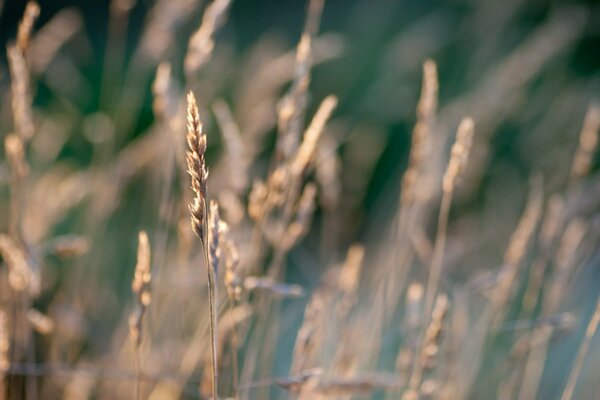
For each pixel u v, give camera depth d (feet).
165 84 5.92
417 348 5.65
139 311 3.94
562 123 11.49
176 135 5.83
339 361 5.60
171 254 7.66
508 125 12.46
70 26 8.27
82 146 10.64
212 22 5.73
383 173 14.26
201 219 3.10
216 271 3.45
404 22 16.31
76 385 6.53
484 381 7.33
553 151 11.30
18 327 5.75
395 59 13.05
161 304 7.00
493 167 12.28
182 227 5.94
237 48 16.39
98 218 7.73
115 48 14.87
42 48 8.15
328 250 8.47
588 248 6.71
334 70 14.74
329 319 6.27
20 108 5.08
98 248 7.91
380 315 6.13
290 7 18.99
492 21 13.17
